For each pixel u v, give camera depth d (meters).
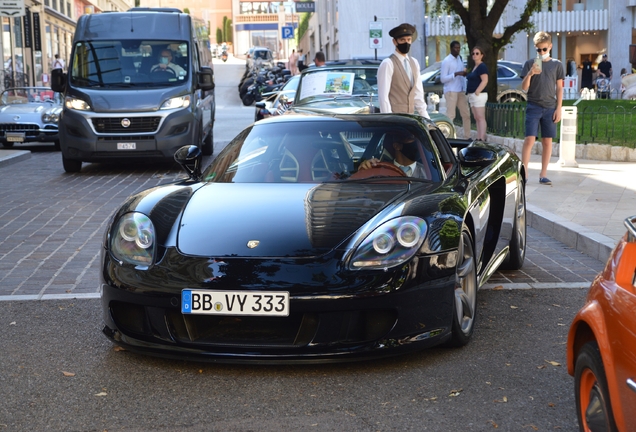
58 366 4.18
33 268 6.48
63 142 12.98
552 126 10.23
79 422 3.47
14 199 10.20
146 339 4.07
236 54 99.69
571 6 38.22
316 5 50.34
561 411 3.52
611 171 11.41
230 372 4.05
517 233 6.10
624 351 2.48
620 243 2.80
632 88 24.33
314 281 3.83
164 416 3.52
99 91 13.16
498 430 3.33
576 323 2.88
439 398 3.68
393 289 3.87
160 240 4.17
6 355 4.37
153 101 12.98
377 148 5.12
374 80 12.34
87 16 14.20
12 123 17.09
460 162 5.10
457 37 35.62
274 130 5.44
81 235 7.82
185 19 14.36
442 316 4.07
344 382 3.89
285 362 3.87
